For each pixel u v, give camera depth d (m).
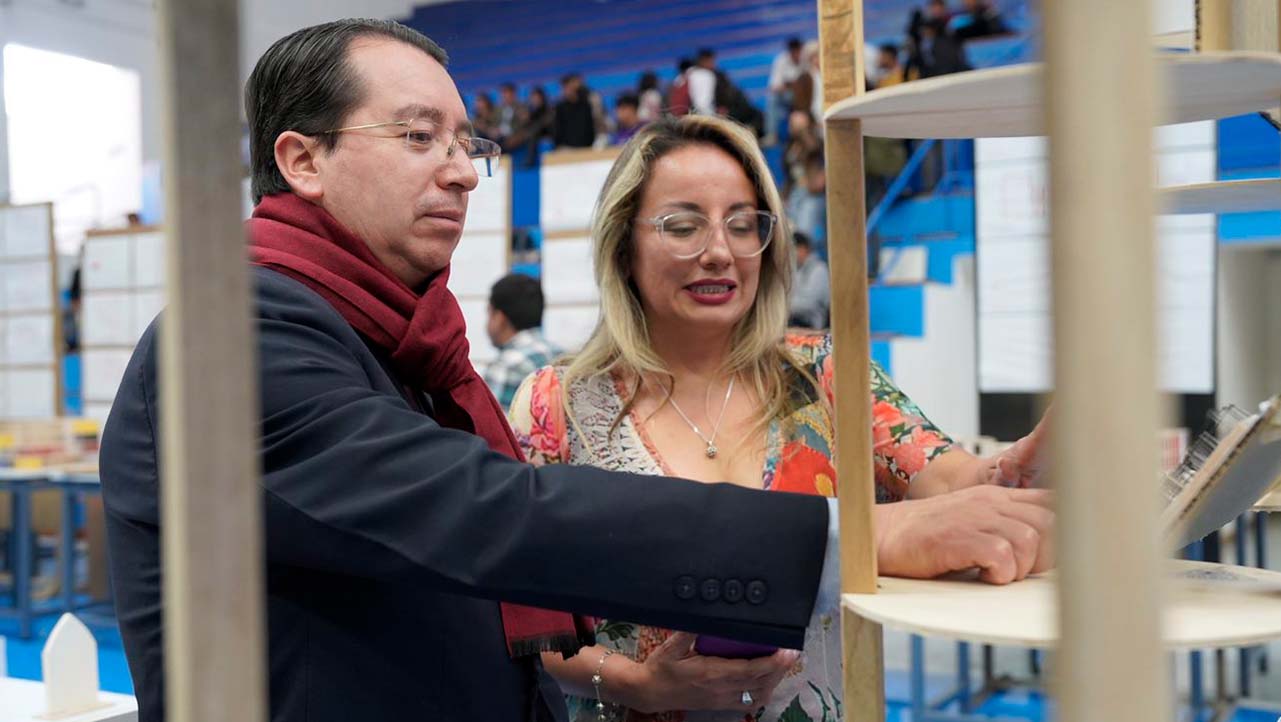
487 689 1.18
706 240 1.54
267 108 1.28
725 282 1.56
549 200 6.59
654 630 1.52
